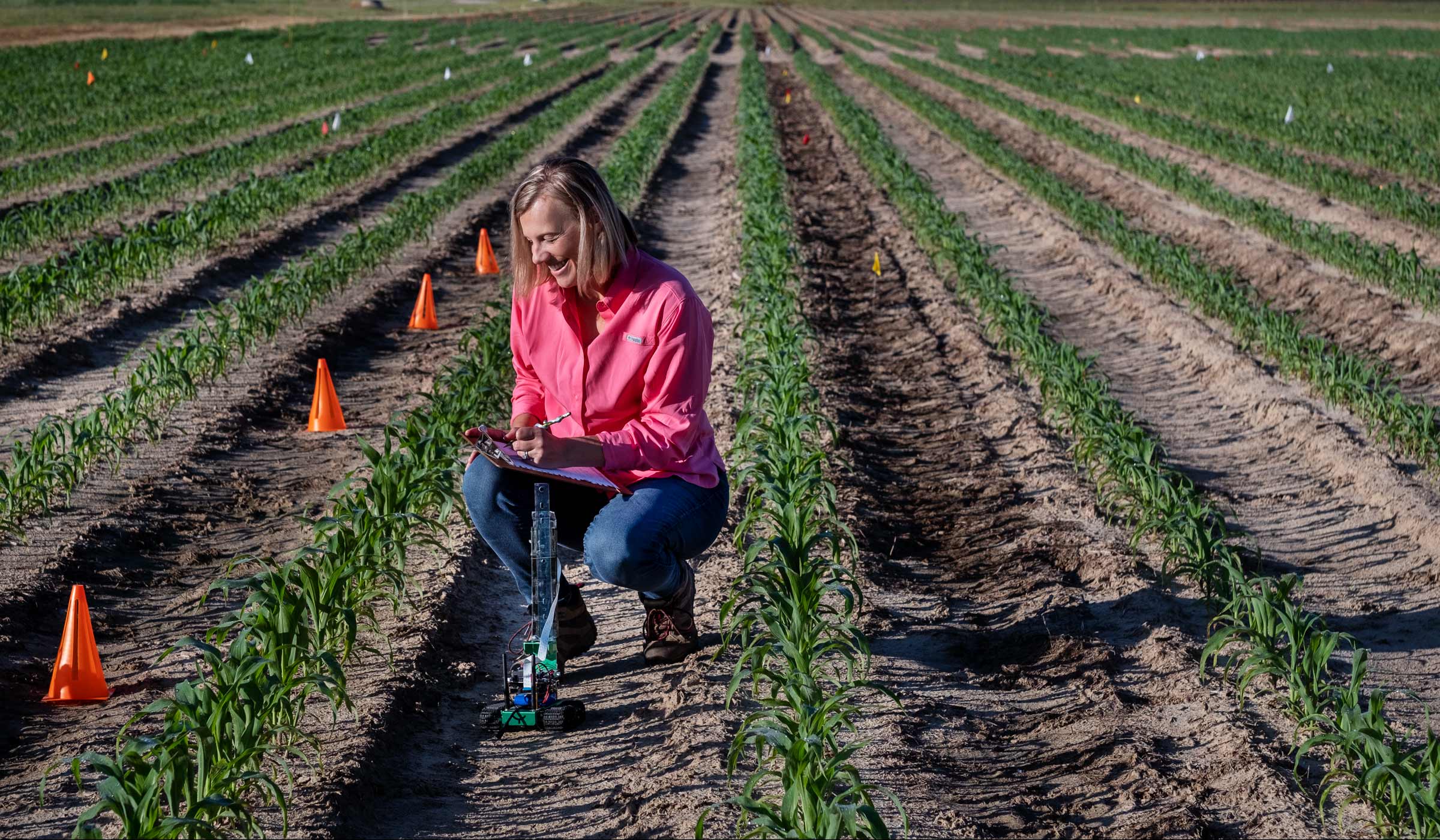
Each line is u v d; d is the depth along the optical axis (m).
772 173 18.94
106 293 12.78
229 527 7.36
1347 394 9.57
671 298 4.57
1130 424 8.66
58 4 84.62
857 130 25.88
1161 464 8.37
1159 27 88.31
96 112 29.98
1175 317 12.38
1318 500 8.07
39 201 18.28
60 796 4.42
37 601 6.08
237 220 15.87
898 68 49.03
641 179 20.69
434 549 6.65
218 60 48.38
